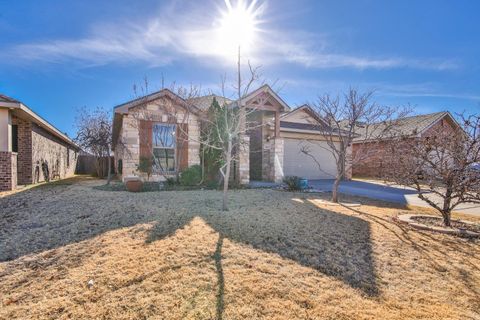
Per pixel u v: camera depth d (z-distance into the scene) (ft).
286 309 9.16
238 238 14.98
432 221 21.03
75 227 16.58
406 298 10.35
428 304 10.02
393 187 44.55
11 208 22.40
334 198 28.53
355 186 46.14
